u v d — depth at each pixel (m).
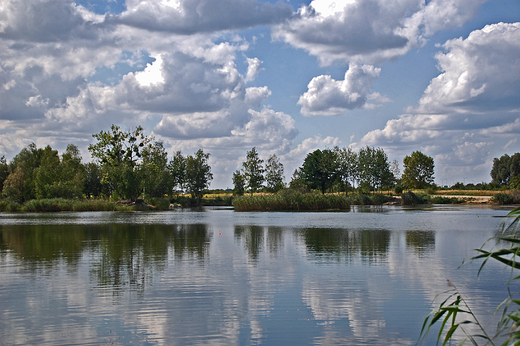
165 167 121.81
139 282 14.32
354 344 9.05
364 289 13.41
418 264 17.61
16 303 11.88
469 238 26.86
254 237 27.69
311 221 43.75
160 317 10.69
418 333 9.68
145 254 20.31
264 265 17.38
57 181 89.38
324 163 132.00
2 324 10.18
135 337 9.36
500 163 173.88
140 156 85.50
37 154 116.75
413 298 12.41
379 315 10.91
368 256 19.66
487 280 14.62
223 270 16.33
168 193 113.94
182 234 29.86
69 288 13.53
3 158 123.06
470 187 146.50
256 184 115.94
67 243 24.70
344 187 131.38
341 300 12.20
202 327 9.99
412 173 164.38
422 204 105.25
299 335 9.52
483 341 9.17
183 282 14.35
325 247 22.69
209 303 11.89
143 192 87.12
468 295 12.73
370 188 125.00
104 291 13.16
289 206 74.69
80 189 89.81
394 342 9.16
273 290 13.30
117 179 82.75
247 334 9.57
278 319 10.57
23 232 31.48
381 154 125.31
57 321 10.38
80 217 53.16
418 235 28.70
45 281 14.50
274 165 118.00
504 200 97.00
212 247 22.80
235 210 76.00
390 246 23.11
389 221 43.34
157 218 50.88
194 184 119.69
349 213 61.69
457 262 18.03
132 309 11.31
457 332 9.76
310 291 13.18
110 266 17.17
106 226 37.44
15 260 18.61
